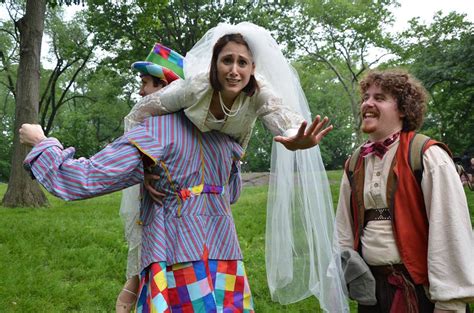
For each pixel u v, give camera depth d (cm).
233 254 210
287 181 235
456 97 1962
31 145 202
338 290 230
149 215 208
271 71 210
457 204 207
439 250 205
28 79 1193
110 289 468
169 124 208
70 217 899
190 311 195
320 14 2431
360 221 236
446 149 222
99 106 3209
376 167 234
